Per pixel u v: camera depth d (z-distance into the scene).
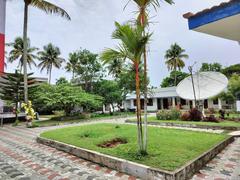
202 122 10.27
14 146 6.95
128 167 3.80
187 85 13.16
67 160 4.90
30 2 12.96
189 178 3.47
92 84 23.55
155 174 3.34
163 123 10.78
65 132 8.45
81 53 23.03
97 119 17.69
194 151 4.53
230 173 3.67
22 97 15.11
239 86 15.16
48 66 30.59
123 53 4.33
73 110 21.72
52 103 15.48
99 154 4.51
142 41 4.05
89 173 3.93
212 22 3.55
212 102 19.67
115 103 25.38
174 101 24.42
